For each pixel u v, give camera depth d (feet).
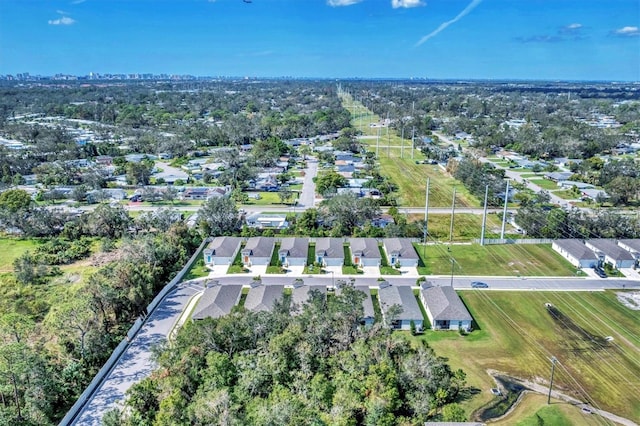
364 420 125.70
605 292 216.33
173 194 364.58
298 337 146.30
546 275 233.55
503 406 141.69
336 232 276.21
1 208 301.63
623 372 158.61
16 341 145.79
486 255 257.75
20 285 214.28
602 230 280.92
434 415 131.13
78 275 230.07
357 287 211.20
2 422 121.39
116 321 185.88
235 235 281.54
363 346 144.15
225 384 134.10
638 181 349.20
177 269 234.17
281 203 356.59
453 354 169.27
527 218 288.51
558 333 182.60
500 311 199.21
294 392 131.54
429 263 247.09
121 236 285.84
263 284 219.61
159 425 114.93
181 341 151.23
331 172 414.41
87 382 151.53
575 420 136.26
